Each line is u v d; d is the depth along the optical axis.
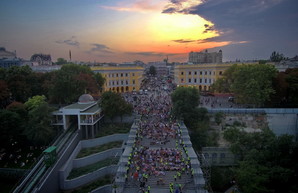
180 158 43.06
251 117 64.06
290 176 35.69
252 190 36.06
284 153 40.50
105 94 65.56
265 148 45.03
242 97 69.25
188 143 48.59
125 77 132.38
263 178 35.62
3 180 46.12
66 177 46.38
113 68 126.94
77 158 52.03
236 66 85.31
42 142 55.69
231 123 64.12
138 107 77.31
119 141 60.69
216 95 92.38
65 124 58.94
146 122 62.16
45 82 72.12
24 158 51.31
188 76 123.00
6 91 63.62
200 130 59.94
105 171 49.38
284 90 69.56
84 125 61.06
